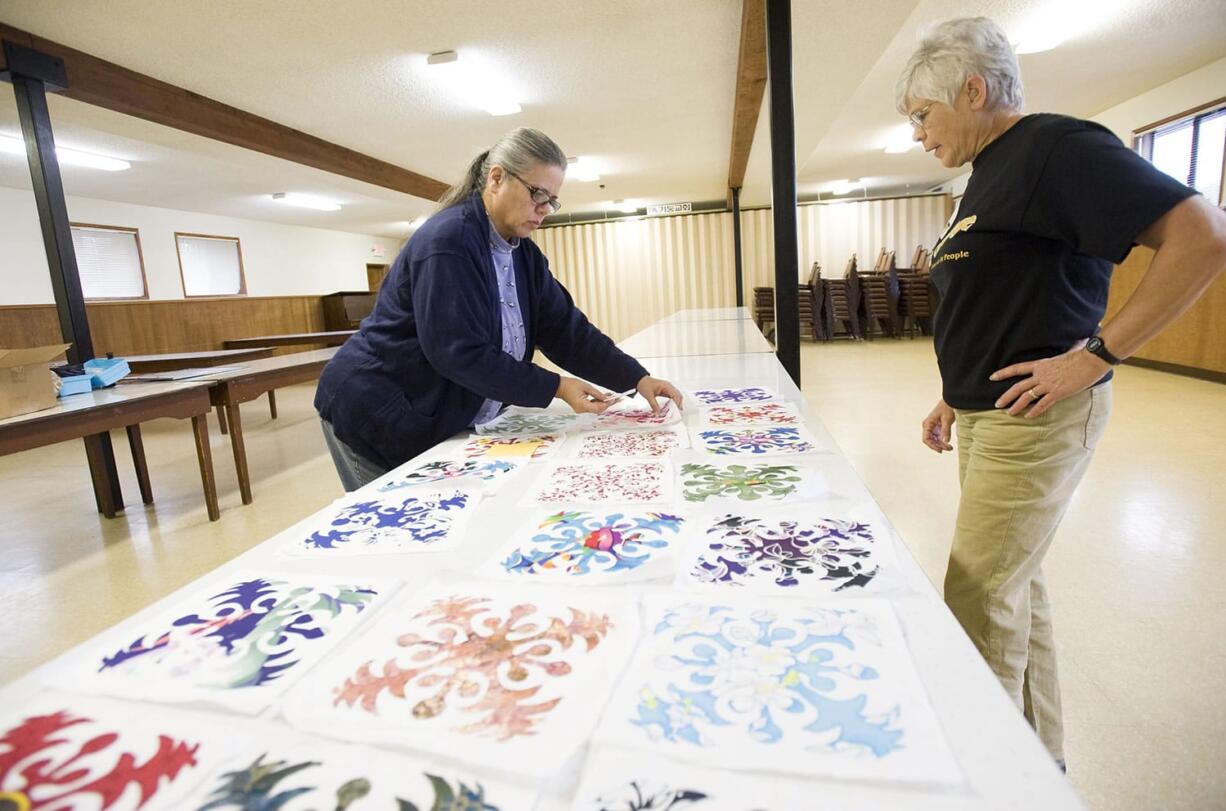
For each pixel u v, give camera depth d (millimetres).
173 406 3014
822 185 9984
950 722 425
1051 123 1001
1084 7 3998
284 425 5910
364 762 420
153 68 3652
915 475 3197
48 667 547
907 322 10055
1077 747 1394
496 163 1361
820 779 383
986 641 1171
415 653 546
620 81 4301
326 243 10867
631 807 370
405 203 8531
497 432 1429
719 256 10789
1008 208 1034
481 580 684
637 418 1482
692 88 4527
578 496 951
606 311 11148
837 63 3826
